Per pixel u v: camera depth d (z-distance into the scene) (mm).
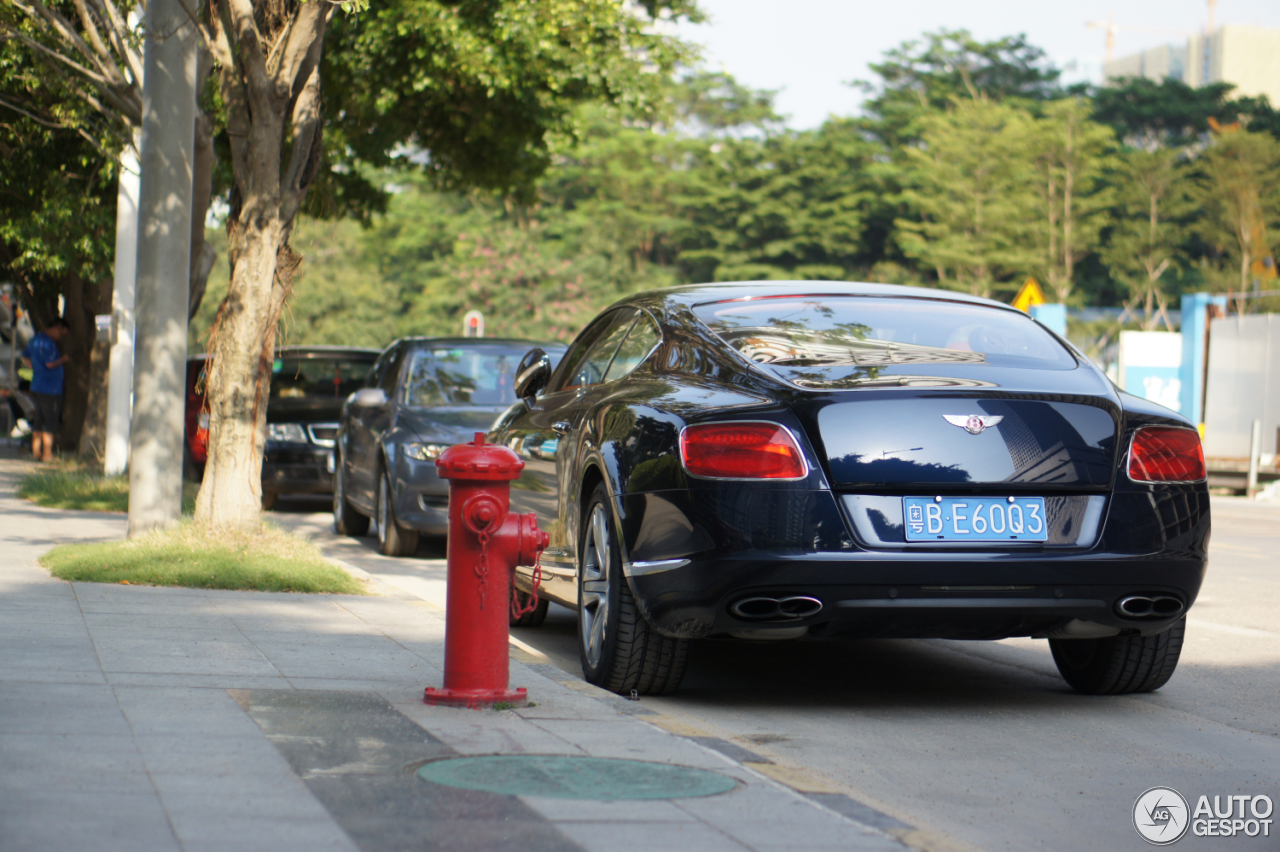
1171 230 75188
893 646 7676
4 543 9773
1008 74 88812
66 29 11961
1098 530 5375
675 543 5359
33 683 4883
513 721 4648
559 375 7719
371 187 23844
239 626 6492
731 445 5277
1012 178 70938
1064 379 5738
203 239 14531
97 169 18453
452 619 4945
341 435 13227
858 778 4602
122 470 16781
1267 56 182500
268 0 8984
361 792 3615
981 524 5273
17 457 22578
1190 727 5574
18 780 3566
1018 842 3902
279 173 9039
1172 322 74562
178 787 3576
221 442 8953
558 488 6754
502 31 18922
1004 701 6098
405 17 18641
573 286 69438
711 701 5938
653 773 3975
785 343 5906
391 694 5027
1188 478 5559
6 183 18531
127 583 7824
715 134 81500
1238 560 12375
